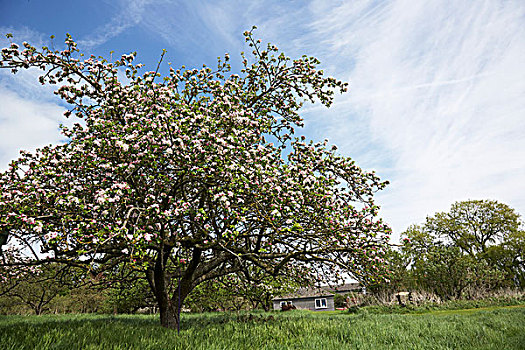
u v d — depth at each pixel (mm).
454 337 7719
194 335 6840
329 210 8977
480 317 11961
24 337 5406
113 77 9016
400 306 22828
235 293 14883
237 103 9938
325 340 6766
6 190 7340
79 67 9031
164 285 8922
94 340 5492
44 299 20844
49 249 7484
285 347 6141
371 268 9172
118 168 7387
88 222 7035
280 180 8695
